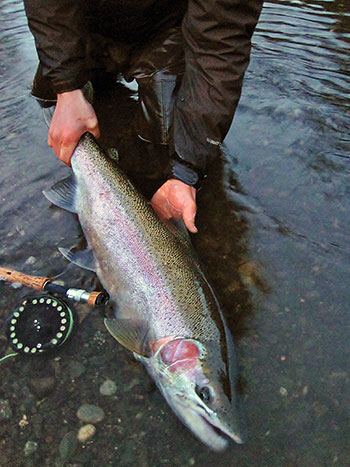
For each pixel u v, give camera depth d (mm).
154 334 1963
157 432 1663
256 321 2029
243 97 3633
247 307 2090
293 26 4750
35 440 1635
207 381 1746
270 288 2180
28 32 4613
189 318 1930
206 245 2414
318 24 4785
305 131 3254
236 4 2111
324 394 1762
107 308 2084
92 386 1801
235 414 1663
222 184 2811
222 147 3109
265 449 1609
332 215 2592
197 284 2080
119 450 1613
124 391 1787
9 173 2861
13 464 1569
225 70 2258
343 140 3156
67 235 2455
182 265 2158
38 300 2031
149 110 3055
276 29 4688
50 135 2658
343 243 2418
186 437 1648
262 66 4043
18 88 3719
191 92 2367
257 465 1571
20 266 2270
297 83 3795
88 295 1999
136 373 1848
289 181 2828
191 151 2398
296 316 2051
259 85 3785
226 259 2332
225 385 1735
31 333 1921
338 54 4219
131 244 2232
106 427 1677
